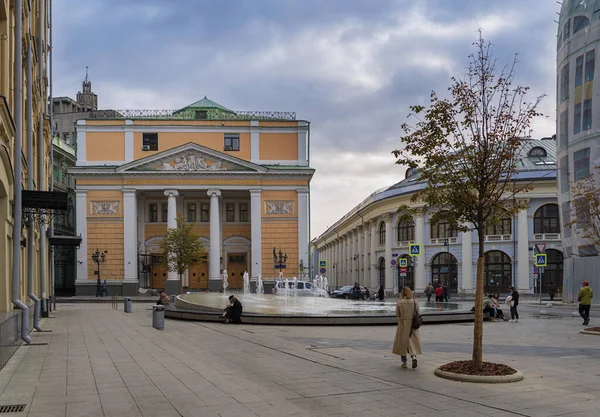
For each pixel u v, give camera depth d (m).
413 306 11.45
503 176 12.66
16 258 15.97
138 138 59.25
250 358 13.02
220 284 58.19
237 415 7.90
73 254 62.38
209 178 58.16
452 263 59.91
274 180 58.97
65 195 17.81
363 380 10.25
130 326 22.22
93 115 72.88
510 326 21.59
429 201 11.44
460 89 11.22
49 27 34.53
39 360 12.95
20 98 16.12
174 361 12.69
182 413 8.01
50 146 35.44
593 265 35.62
